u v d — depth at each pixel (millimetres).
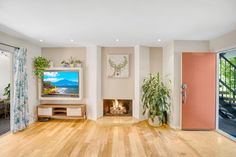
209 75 4277
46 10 2492
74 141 3576
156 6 2352
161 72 5367
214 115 4312
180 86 4402
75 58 5461
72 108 5082
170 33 3740
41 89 5262
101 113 5375
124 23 3070
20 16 2729
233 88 5207
